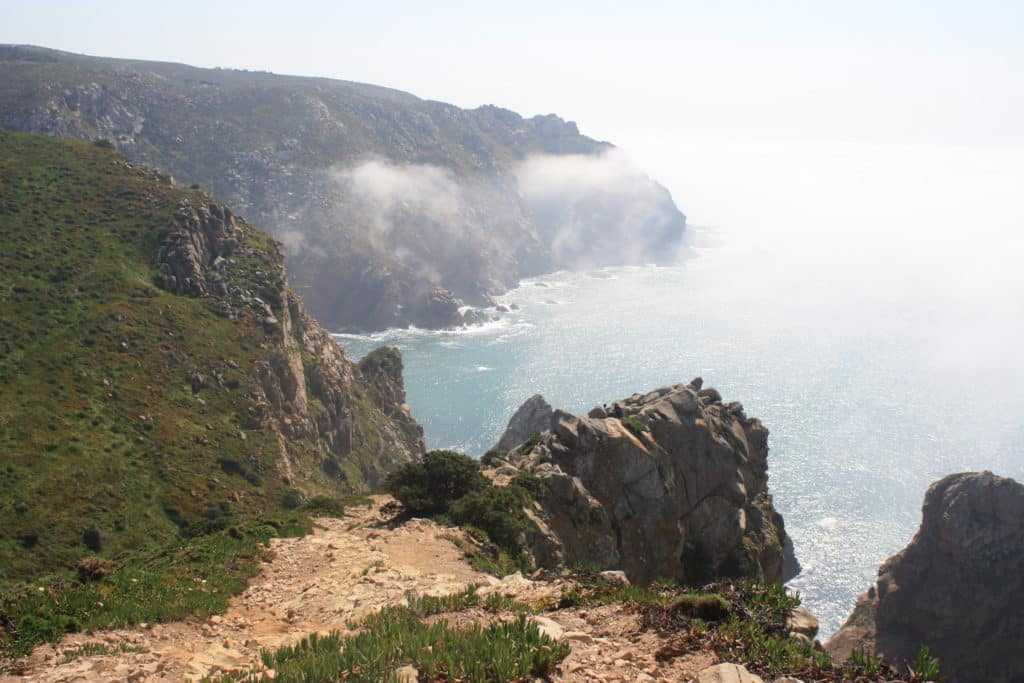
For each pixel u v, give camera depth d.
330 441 124.94
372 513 45.91
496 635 16.53
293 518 42.03
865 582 109.75
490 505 42.47
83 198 121.50
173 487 82.69
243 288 119.31
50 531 70.06
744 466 68.94
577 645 17.39
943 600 92.81
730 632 17.53
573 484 54.03
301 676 15.19
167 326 102.81
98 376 90.31
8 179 118.88
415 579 29.86
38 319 93.69
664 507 59.34
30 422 79.69
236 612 26.36
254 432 98.50
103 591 24.25
